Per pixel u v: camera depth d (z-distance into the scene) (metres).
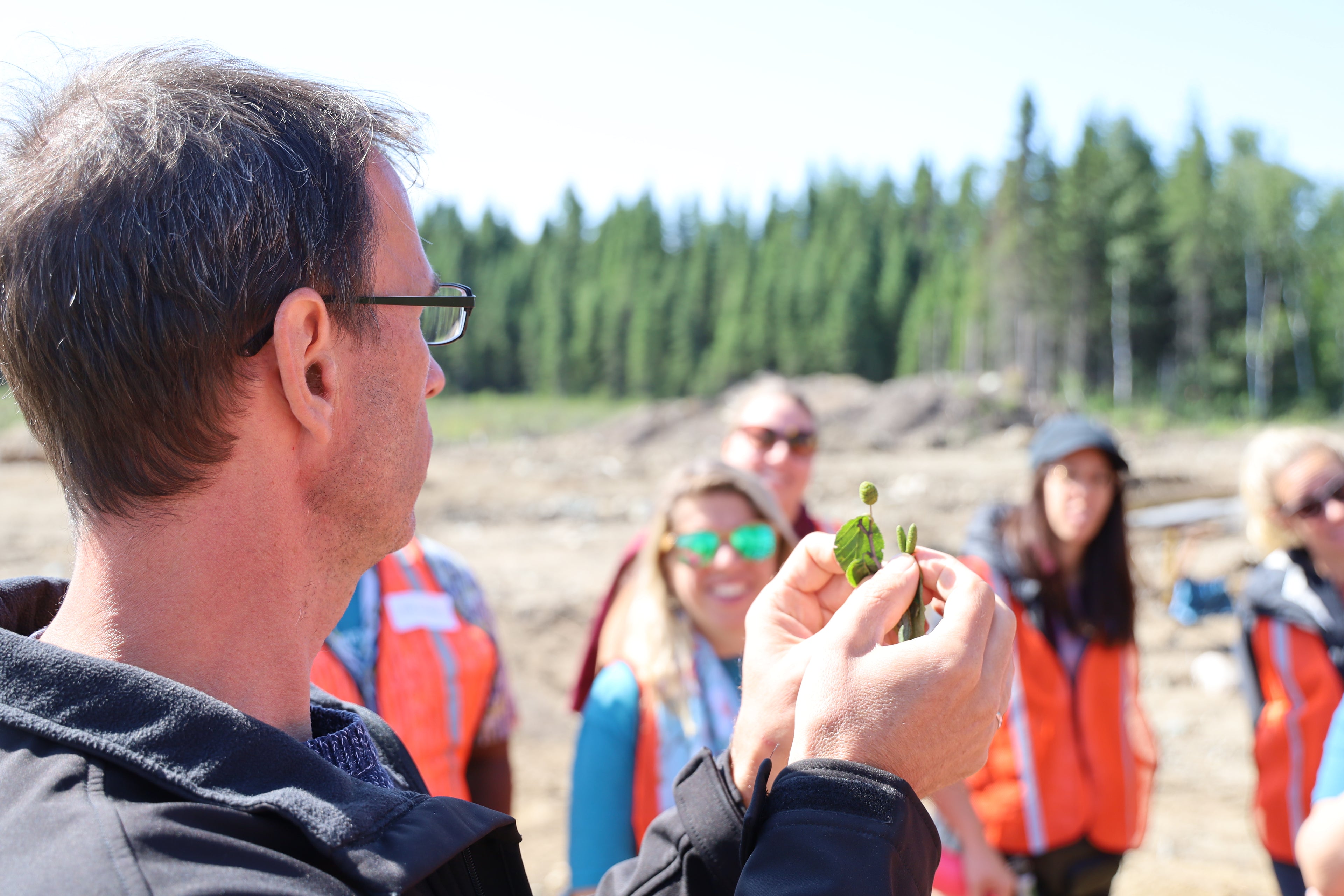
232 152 0.84
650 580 2.64
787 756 1.05
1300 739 2.98
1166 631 8.80
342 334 0.90
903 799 0.87
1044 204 50.34
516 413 46.16
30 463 19.42
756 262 75.00
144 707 0.76
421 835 0.80
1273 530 3.16
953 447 26.17
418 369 0.98
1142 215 49.19
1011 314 51.75
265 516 0.87
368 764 1.02
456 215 89.69
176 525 0.83
